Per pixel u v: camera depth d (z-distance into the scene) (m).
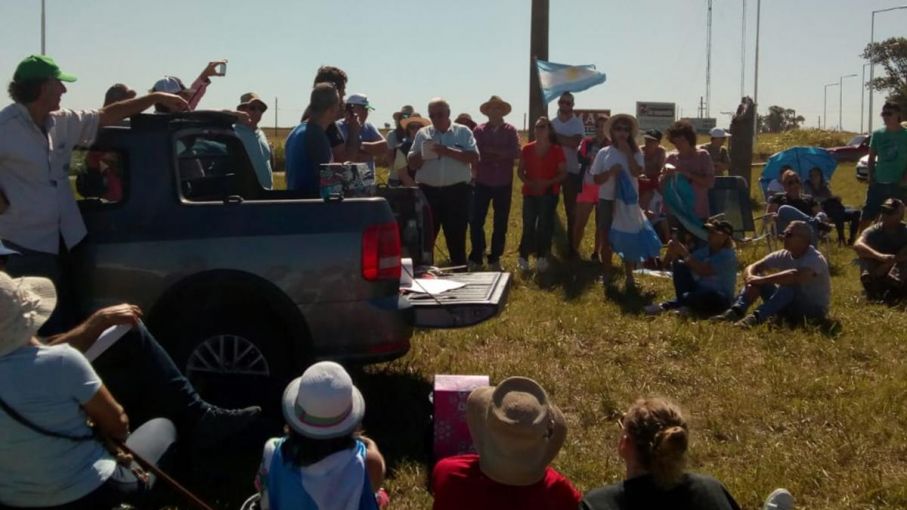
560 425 3.40
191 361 5.55
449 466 3.53
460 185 10.37
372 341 5.62
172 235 5.47
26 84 5.17
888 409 6.34
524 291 9.99
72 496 3.57
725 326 8.38
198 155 6.16
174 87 7.75
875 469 5.43
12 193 5.21
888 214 9.70
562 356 7.55
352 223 5.59
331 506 3.47
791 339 7.99
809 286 8.52
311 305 5.54
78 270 5.50
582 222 11.81
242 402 5.58
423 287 6.48
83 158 5.80
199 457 5.14
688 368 7.25
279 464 3.53
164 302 5.46
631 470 3.38
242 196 6.45
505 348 7.78
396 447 5.61
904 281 9.56
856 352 7.70
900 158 12.19
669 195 10.88
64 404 3.52
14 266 5.16
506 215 11.27
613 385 6.78
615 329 8.30
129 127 5.68
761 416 6.22
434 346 7.65
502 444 3.29
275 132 41.59
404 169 11.56
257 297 5.52
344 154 8.75
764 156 44.06
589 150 11.89
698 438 5.84
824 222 12.56
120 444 3.78
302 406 3.48
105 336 4.38
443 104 10.25
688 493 3.29
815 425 6.09
